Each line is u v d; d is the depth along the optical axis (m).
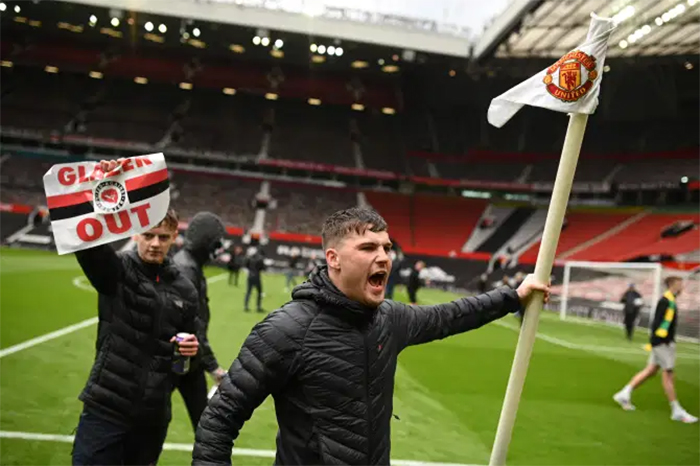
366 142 46.00
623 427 5.96
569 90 2.04
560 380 8.41
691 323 16.83
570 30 24.14
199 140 43.03
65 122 41.66
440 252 37.44
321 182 44.19
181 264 3.59
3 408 5.24
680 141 39.91
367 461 1.75
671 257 29.56
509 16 23.67
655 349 6.54
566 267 21.16
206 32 36.91
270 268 35.44
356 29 30.20
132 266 2.81
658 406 6.97
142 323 2.78
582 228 37.53
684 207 37.22
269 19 29.44
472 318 2.12
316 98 45.88
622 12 21.16
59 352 7.72
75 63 42.94
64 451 4.29
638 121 41.22
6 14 38.47
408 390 7.21
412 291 18.77
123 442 2.78
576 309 22.88
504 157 44.97
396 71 42.84
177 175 41.84
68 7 33.25
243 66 45.38
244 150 43.12
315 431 1.73
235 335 10.20
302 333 1.75
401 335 1.95
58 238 2.38
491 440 5.32
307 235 38.41
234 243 36.59
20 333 8.88
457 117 47.09
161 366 2.84
